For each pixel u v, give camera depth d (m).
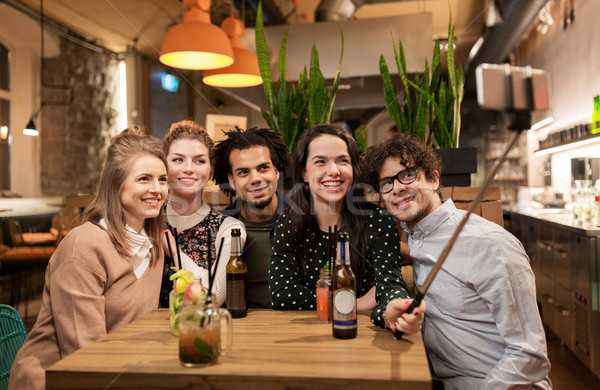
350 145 1.48
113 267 1.44
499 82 0.73
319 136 1.46
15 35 4.85
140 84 5.29
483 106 0.73
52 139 5.13
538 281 3.85
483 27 3.02
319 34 3.91
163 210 1.63
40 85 5.05
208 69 3.28
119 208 1.50
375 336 1.18
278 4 4.87
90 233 1.44
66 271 1.38
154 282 1.55
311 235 1.51
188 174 1.75
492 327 1.32
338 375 0.91
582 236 2.87
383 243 1.44
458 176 2.02
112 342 1.17
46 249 4.04
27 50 4.96
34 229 4.70
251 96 4.22
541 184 3.98
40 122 5.07
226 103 4.43
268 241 1.73
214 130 2.20
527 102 0.73
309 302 1.45
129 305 1.47
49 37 5.01
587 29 3.88
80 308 1.35
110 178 1.50
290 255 1.50
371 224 1.46
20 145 4.96
